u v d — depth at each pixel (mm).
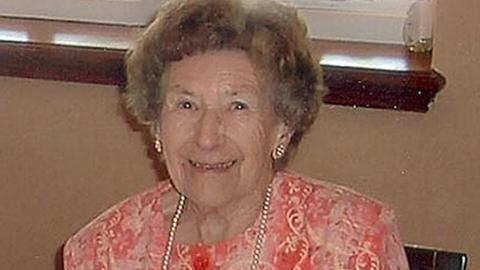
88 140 2111
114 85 2049
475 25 1871
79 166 2129
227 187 1409
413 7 2033
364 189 2002
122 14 2197
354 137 1979
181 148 1401
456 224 1981
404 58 1988
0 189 2172
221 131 1390
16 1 2238
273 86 1409
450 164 1955
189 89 1383
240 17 1390
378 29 2086
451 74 1901
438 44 1892
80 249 1514
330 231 1456
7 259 2207
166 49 1393
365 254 1434
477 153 1938
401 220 2002
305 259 1444
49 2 2219
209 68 1379
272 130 1440
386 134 1966
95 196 2139
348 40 2098
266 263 1447
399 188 1988
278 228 1463
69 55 2008
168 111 1410
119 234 1509
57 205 2158
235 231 1473
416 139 1955
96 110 2088
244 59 1385
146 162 2098
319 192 1498
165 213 1519
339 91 1920
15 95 2111
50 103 2102
